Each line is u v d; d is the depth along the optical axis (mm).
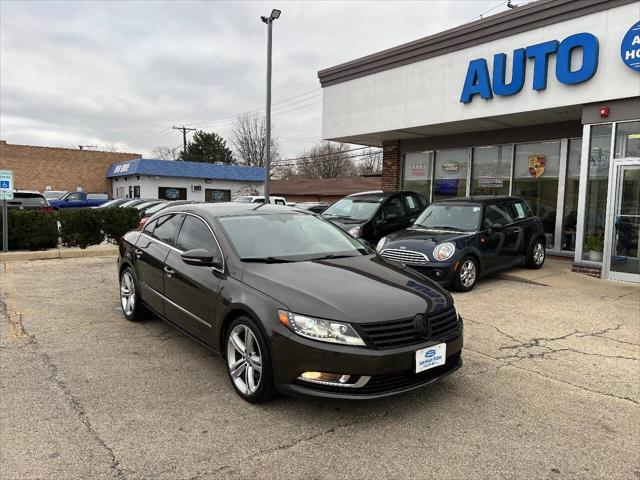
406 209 11484
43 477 2760
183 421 3436
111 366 4438
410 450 3117
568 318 6398
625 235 8875
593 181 9453
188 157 62719
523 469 2938
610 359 4898
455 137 13906
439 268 7633
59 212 12148
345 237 5219
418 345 3469
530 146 12406
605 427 3480
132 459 2961
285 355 3395
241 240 4441
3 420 3404
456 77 11531
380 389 3352
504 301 7305
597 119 9242
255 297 3686
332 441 3205
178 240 5062
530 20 10016
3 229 11055
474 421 3523
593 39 9023
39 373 4246
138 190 34125
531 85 10133
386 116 13242
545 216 12156
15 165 35406
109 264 10305
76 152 37688
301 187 47000
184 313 4586
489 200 9047
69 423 3377
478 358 4863
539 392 4062
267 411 3598
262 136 61906
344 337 3289
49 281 8320
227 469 2879
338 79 14523
